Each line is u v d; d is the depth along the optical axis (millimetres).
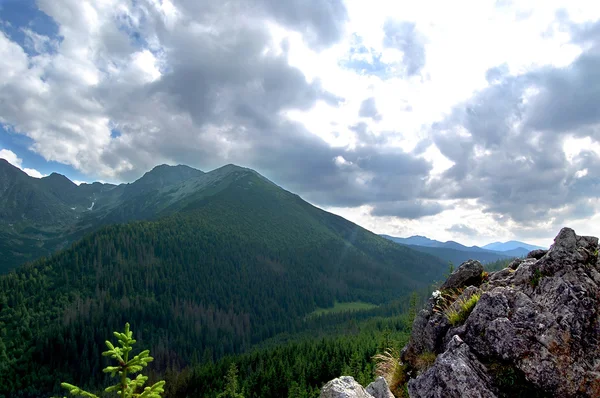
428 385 9758
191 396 118312
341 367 92750
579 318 9320
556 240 10938
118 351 8977
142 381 9367
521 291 10648
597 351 8953
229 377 87438
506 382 9227
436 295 14648
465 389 9062
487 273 15227
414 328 14172
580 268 10125
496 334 9797
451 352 10078
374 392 11828
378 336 120688
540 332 9375
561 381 8758
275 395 97750
